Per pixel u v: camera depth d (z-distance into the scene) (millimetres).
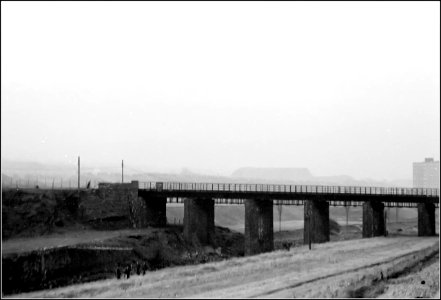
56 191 72750
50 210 68938
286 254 66062
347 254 64625
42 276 48812
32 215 66125
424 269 53844
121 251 59438
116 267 57000
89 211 73125
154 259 63500
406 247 70875
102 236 64688
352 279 47438
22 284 46500
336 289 42812
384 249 69000
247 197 74500
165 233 71500
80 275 52594
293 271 52688
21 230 63156
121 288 45969
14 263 47062
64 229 68062
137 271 55531
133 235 66000
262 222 74438
